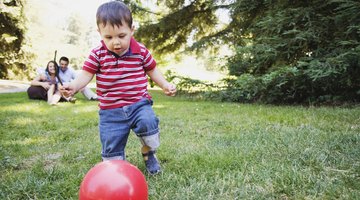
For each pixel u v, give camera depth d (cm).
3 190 243
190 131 427
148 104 269
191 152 321
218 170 268
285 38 675
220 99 812
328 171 256
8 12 1881
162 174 265
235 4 778
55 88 809
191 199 219
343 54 551
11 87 1460
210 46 1059
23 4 1983
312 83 647
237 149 324
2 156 331
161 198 221
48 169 287
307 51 678
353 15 565
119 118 262
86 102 823
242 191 226
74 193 236
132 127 266
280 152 307
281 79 650
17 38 1992
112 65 258
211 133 410
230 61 817
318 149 308
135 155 326
